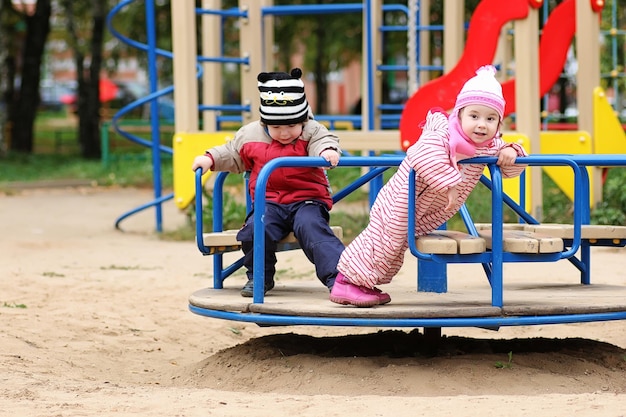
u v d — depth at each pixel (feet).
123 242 53.67
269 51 67.62
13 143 131.13
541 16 83.05
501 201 23.24
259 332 33.63
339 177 72.49
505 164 23.18
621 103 79.15
